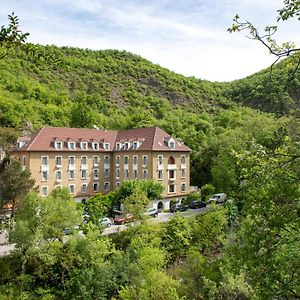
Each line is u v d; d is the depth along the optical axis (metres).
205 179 62.59
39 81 116.19
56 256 29.39
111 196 46.16
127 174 56.91
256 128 51.62
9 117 74.50
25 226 28.12
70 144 54.72
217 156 56.00
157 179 53.25
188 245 34.16
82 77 142.88
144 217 35.28
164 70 173.25
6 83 98.88
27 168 45.94
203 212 45.25
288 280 8.48
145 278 25.91
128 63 172.00
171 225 34.53
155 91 148.75
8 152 52.47
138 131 59.19
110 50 192.12
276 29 7.32
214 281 24.23
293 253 8.37
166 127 82.50
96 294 27.69
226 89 150.12
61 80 129.75
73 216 30.48
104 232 36.06
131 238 33.56
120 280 28.56
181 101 139.50
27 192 37.28
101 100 114.31
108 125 91.12
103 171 58.53
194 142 74.94
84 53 177.12
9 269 28.83
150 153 53.06
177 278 28.00
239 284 21.98
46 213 29.36
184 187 56.47
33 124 78.62
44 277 29.08
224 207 38.56
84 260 29.36
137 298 25.48
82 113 86.81
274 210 8.56
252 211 8.86
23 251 28.69
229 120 90.69
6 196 37.22
